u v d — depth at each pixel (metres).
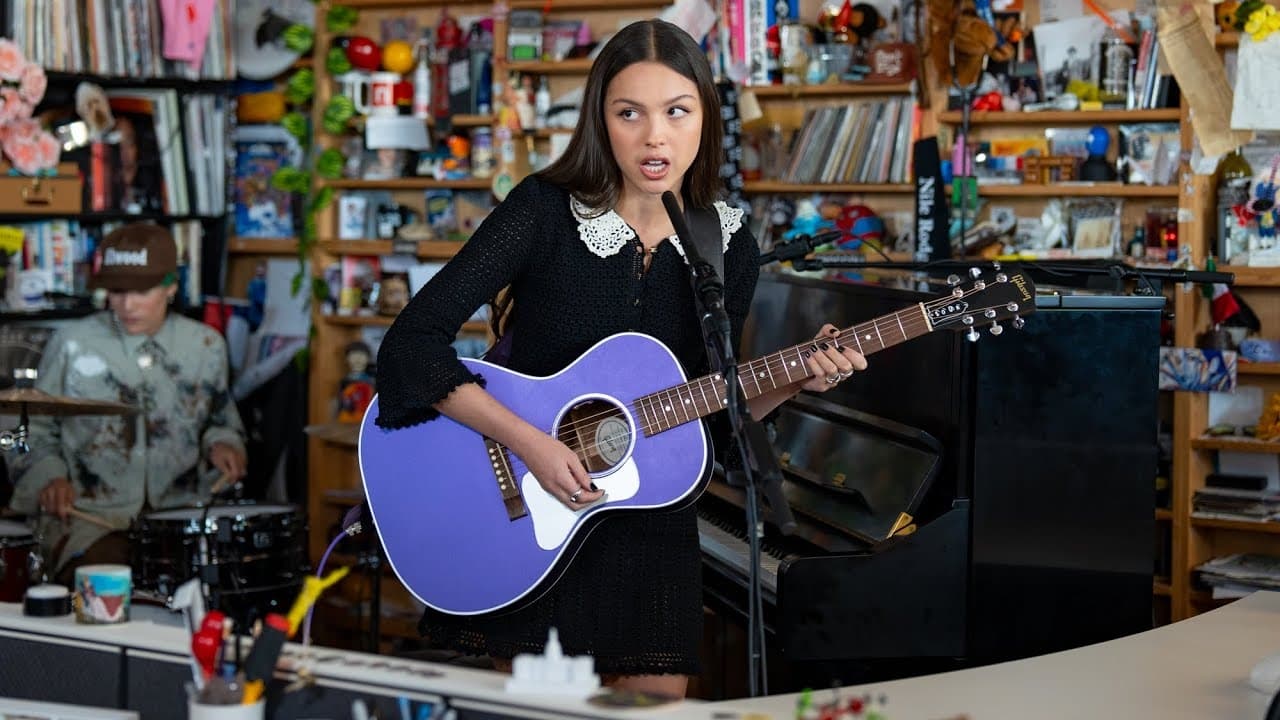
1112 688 1.95
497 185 4.96
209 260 5.35
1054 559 2.56
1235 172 4.12
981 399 2.55
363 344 5.32
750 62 4.59
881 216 4.71
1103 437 2.57
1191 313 4.09
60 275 4.77
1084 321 2.56
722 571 2.78
